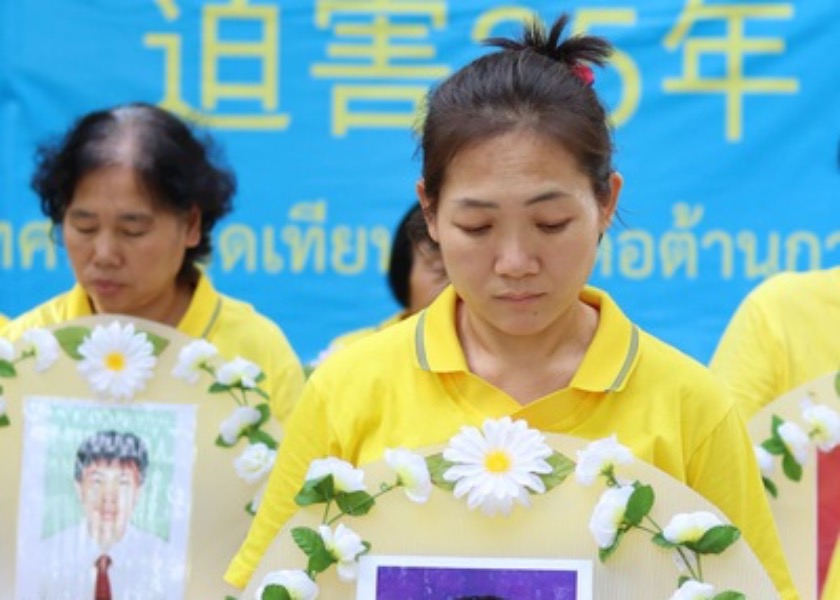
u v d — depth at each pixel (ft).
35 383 19.61
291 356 22.79
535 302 14.10
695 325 32.37
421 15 32.30
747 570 13.78
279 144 32.40
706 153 32.17
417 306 26.89
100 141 21.54
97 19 32.19
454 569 13.98
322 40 32.37
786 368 21.47
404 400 15.03
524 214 13.84
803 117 32.07
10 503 19.44
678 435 14.76
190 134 22.45
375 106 32.40
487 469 14.05
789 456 19.83
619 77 32.12
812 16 31.99
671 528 13.76
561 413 14.87
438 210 14.37
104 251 21.54
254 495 19.27
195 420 19.53
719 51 32.12
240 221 32.45
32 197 32.24
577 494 14.05
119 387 19.57
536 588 13.92
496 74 14.23
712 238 32.27
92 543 19.40
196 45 32.35
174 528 19.38
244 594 14.23
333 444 15.12
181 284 22.82
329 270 32.68
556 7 32.12
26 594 19.36
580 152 13.99
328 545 13.99
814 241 32.22
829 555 19.75
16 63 32.12
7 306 32.37
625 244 32.35
